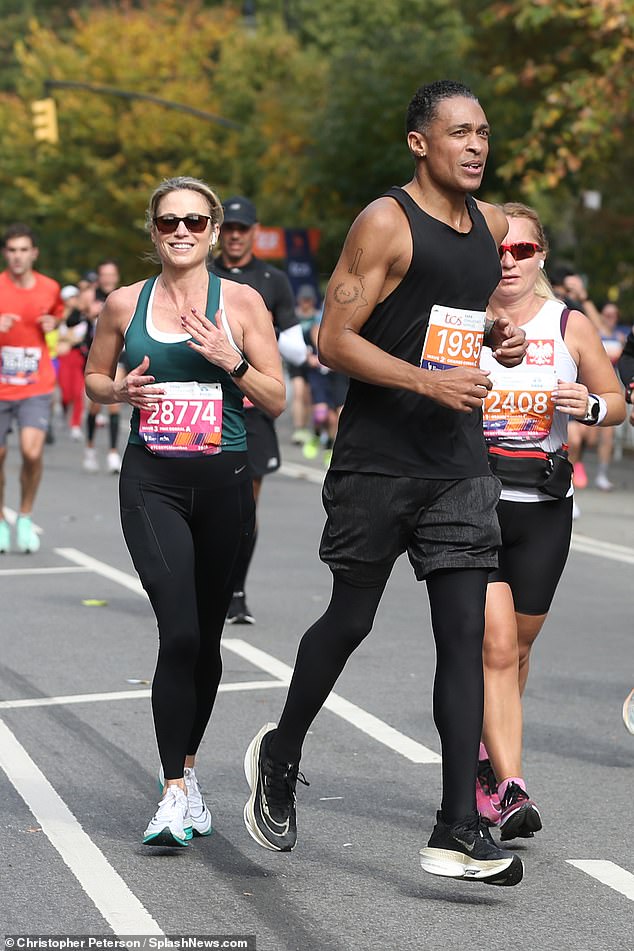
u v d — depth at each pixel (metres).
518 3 54.62
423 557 12.02
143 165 131.00
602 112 52.09
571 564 31.19
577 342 13.81
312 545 32.66
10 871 12.27
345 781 15.19
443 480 11.91
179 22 135.25
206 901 11.66
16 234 29.62
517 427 13.62
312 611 24.72
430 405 11.82
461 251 11.70
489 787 13.73
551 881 12.33
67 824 13.57
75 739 16.61
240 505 13.23
